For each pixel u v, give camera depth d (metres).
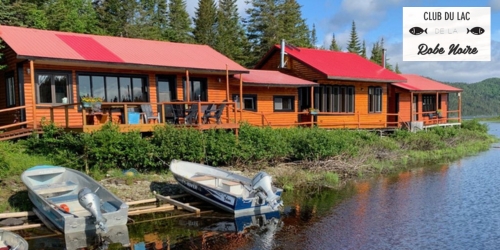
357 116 26.23
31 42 14.98
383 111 28.12
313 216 11.63
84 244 9.12
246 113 21.50
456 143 28.53
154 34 44.47
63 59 14.19
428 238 9.84
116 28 42.44
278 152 17.03
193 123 16.33
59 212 9.34
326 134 19.02
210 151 15.22
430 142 26.05
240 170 15.88
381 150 22.33
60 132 14.07
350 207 12.65
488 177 17.67
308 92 24.56
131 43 18.67
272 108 22.75
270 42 49.12
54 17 30.67
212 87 19.97
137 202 11.95
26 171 11.51
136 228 10.28
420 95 33.38
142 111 15.95
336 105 25.30
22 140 13.84
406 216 11.69
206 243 9.38
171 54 18.50
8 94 15.88
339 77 23.72
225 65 18.69
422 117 33.34
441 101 36.00
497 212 12.09
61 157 13.12
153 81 17.88
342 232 10.27
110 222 9.70
